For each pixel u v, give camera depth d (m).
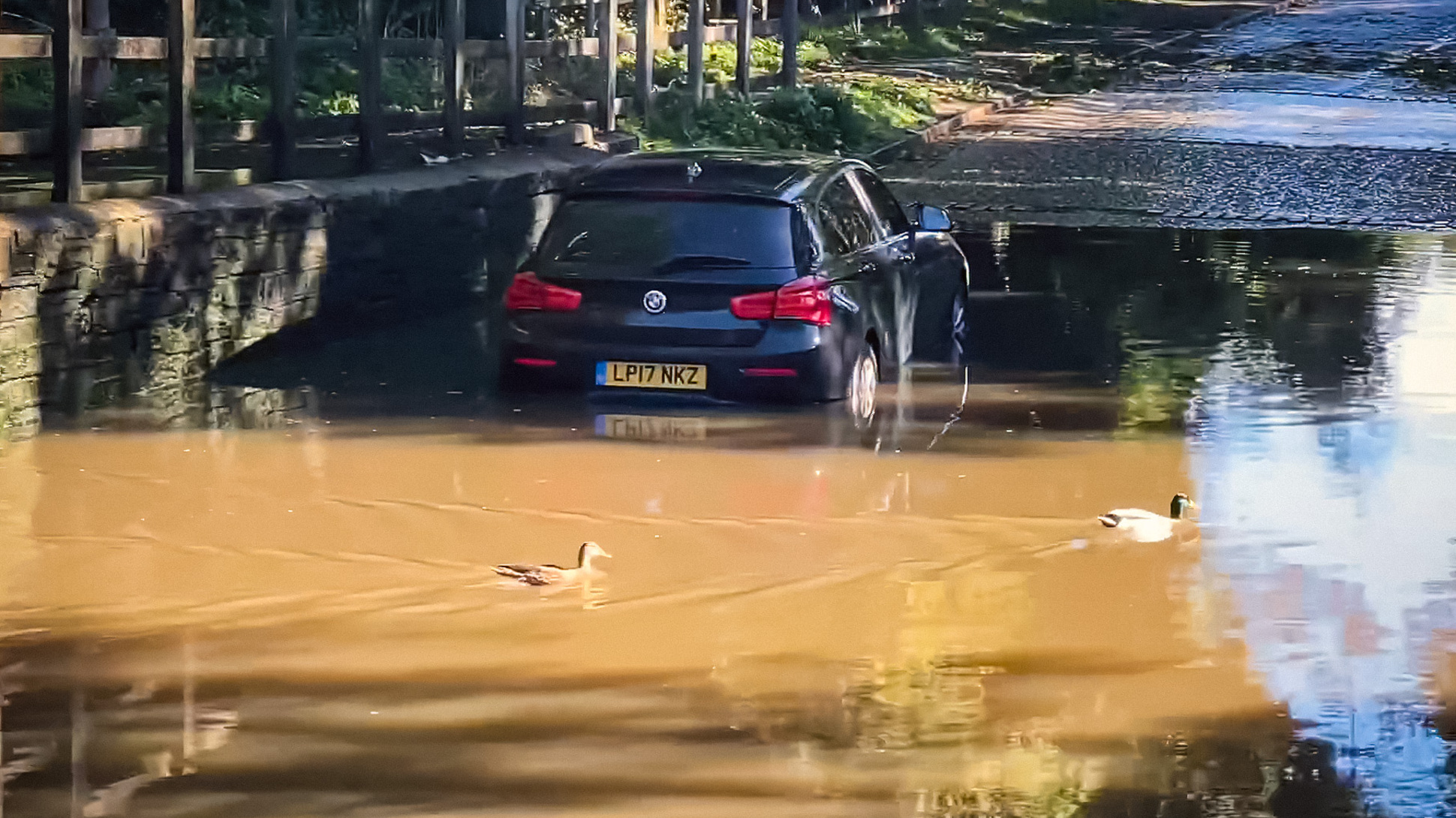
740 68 28.02
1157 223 22.30
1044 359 14.25
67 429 11.48
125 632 7.84
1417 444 11.41
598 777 6.36
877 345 12.96
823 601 8.37
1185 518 9.79
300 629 7.91
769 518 9.73
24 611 8.09
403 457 10.91
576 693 7.18
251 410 12.11
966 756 6.57
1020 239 20.97
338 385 12.96
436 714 6.93
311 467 10.66
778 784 6.31
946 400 12.70
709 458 10.99
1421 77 41.12
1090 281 18.09
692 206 12.07
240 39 14.37
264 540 9.21
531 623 8.02
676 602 8.33
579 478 10.48
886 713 6.98
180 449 11.04
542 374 12.05
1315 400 12.72
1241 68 42.69
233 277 13.57
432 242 16.19
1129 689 7.26
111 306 12.29
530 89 25.06
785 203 12.07
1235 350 14.57
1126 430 11.84
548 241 12.21
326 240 14.67
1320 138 31.25
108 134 12.88
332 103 22.22
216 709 6.96
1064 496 10.23
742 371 11.81
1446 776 6.43
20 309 11.40
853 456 11.06
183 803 6.12
